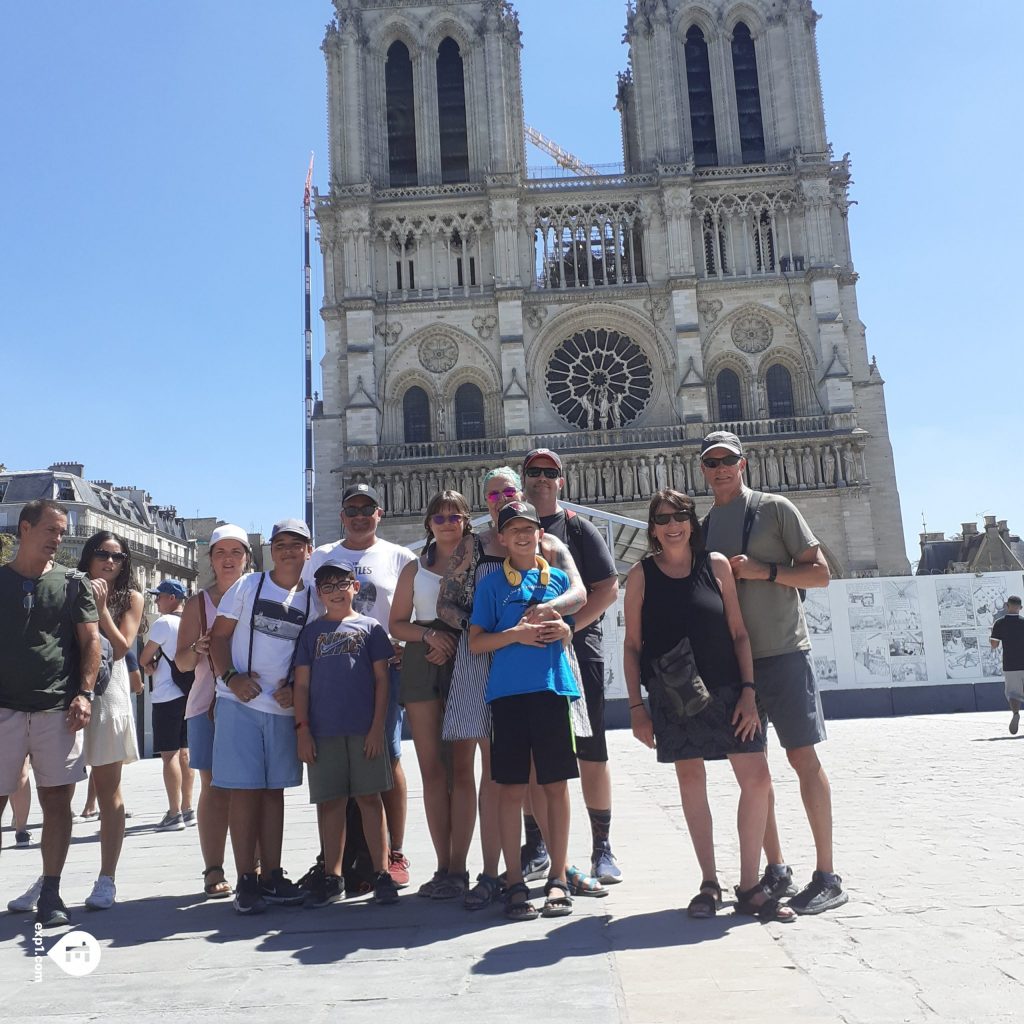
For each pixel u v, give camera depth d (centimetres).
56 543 1148
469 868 1330
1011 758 2316
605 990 742
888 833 1384
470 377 8300
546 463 1252
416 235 8512
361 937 959
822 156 8488
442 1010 716
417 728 1234
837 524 7862
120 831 1181
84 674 1123
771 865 1060
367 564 1371
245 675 1163
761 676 1055
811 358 8262
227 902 1166
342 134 8600
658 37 8788
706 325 8350
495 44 8756
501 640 1054
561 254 8525
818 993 718
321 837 1180
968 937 845
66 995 795
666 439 8075
